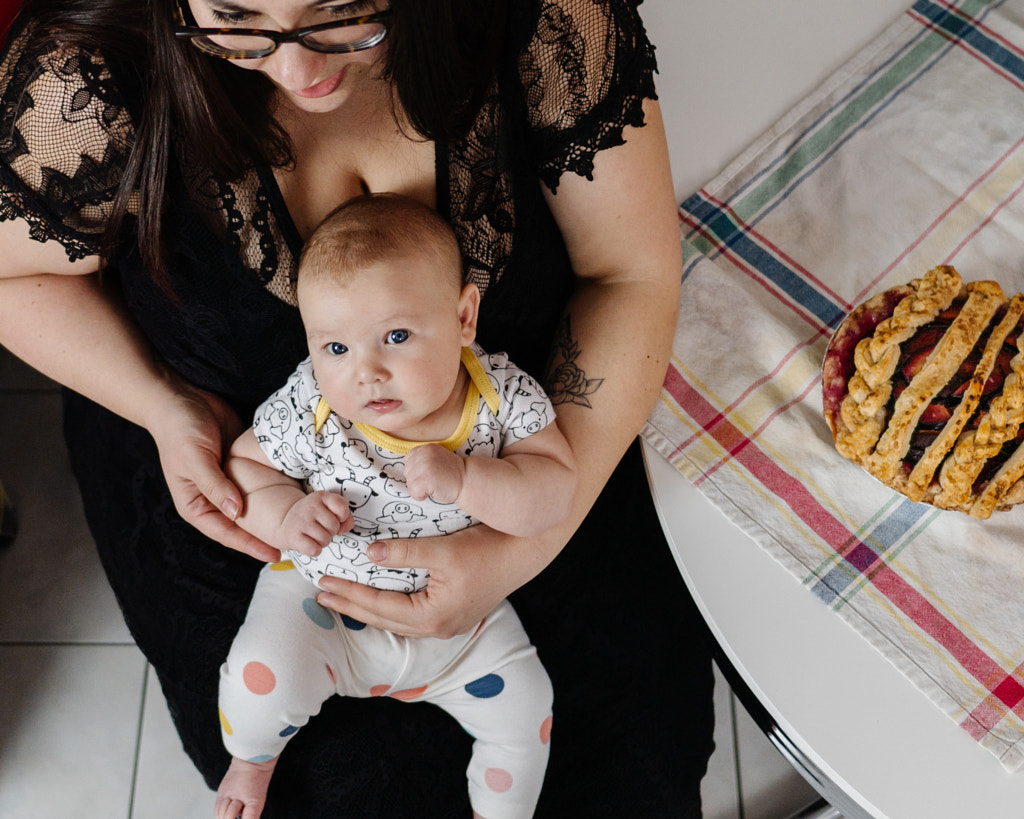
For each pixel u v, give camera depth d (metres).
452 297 0.93
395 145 0.96
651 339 1.09
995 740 0.95
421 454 0.93
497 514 0.96
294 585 1.07
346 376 0.91
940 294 1.02
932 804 0.92
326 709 1.09
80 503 1.91
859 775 0.94
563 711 1.13
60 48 0.86
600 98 0.98
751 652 1.00
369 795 1.06
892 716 0.97
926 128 1.29
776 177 1.28
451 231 0.95
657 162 1.04
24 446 1.95
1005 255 1.21
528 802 1.07
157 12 0.78
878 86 1.32
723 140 1.29
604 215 1.05
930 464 0.99
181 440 1.06
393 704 1.11
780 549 1.05
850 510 1.07
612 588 1.18
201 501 1.07
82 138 0.89
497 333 1.09
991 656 0.99
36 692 1.75
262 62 0.77
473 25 0.88
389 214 0.91
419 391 0.91
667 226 1.09
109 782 1.69
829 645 1.00
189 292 0.98
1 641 1.79
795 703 0.97
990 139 1.28
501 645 1.08
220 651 1.13
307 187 0.97
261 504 1.01
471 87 0.90
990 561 1.04
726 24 1.34
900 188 1.26
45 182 0.91
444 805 1.07
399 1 0.77
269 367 1.06
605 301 1.10
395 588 1.04
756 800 1.69
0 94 0.89
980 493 1.00
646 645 1.17
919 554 1.05
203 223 0.93
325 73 0.80
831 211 1.26
